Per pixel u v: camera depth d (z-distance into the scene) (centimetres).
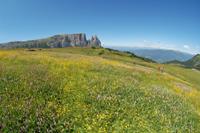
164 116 1823
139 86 2652
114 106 1777
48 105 1562
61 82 2139
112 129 1461
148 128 1564
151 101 2111
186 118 1964
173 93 2938
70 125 1373
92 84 2262
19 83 1928
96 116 1562
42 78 2177
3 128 1223
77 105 1667
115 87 2294
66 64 3566
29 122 1302
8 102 1507
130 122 1592
